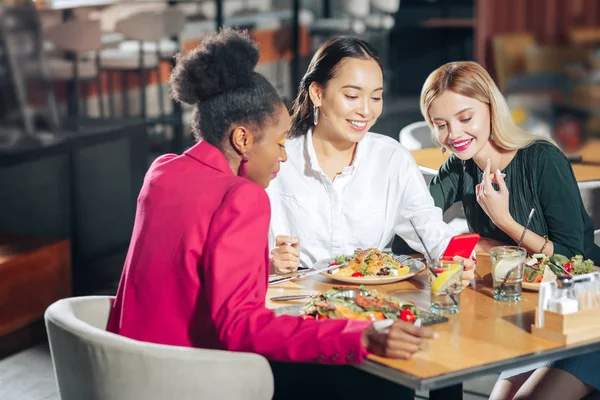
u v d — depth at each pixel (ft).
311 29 31.76
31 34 19.66
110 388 5.89
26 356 12.29
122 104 24.76
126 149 16.72
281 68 31.42
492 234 9.00
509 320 6.51
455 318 6.56
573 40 25.03
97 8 24.12
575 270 7.25
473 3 33.88
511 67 23.89
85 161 15.83
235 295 5.89
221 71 6.23
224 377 5.81
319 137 8.46
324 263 8.02
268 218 6.08
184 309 6.10
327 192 8.57
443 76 8.50
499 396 7.61
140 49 22.25
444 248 8.16
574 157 12.25
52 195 15.30
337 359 5.80
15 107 19.11
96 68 21.01
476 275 7.68
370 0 31.09
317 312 6.44
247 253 5.93
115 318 6.64
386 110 30.63
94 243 15.98
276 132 6.34
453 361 5.72
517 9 24.77
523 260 6.97
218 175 6.22
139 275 6.23
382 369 5.64
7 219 14.62
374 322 5.85
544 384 7.13
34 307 13.05
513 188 8.71
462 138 8.48
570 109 22.15
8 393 11.12
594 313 6.15
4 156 14.60
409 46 34.53
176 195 6.20
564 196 8.50
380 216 8.64
